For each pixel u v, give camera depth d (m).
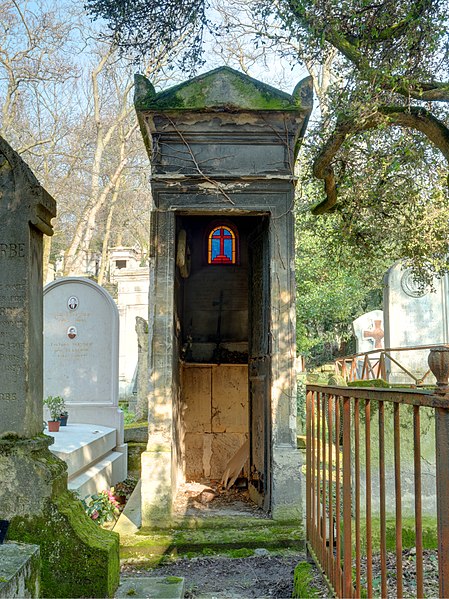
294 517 5.80
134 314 21.64
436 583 3.32
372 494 4.69
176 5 6.22
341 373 12.41
